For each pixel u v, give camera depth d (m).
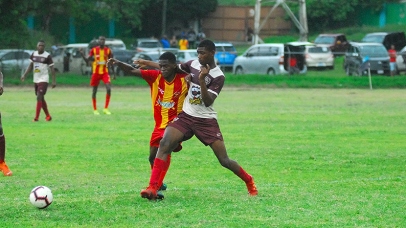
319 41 109.81
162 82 18.88
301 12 108.00
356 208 17.14
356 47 83.69
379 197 18.70
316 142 31.50
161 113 19.02
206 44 17.75
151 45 110.62
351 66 83.19
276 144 30.73
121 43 100.94
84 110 47.16
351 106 51.97
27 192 19.58
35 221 15.71
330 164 25.30
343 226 15.21
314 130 36.25
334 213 16.53
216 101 56.97
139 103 54.00
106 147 29.45
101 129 35.97
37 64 39.50
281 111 47.47
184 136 18.22
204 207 17.22
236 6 135.62
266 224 15.37
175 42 117.38
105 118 41.69
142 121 40.09
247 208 17.09
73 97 60.06
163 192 19.42
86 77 80.50
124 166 24.67
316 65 89.94
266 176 22.73
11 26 77.88
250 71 86.19
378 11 136.25
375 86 75.25
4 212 16.62
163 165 18.03
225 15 136.38
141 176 22.62
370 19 137.50
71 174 22.92
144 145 30.14
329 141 31.86
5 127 36.53
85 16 89.50
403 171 23.88
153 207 17.17
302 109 49.19
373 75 81.44
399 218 16.03
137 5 125.25
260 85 76.25
